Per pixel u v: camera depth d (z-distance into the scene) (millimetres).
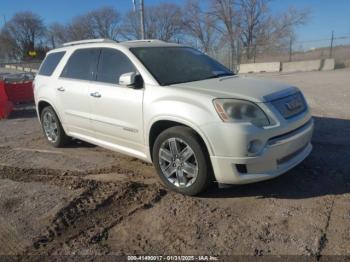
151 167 5488
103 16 64375
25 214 4156
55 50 6770
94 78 5562
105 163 5789
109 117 5238
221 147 3992
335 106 9656
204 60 5688
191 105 4191
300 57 32844
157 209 4160
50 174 5406
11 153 6652
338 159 5367
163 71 4930
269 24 44375
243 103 4039
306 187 4516
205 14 46844
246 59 34969
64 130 6512
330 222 3717
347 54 30625
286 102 4305
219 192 4488
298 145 4309
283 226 3691
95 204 4316
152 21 56531
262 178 4047
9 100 12547
